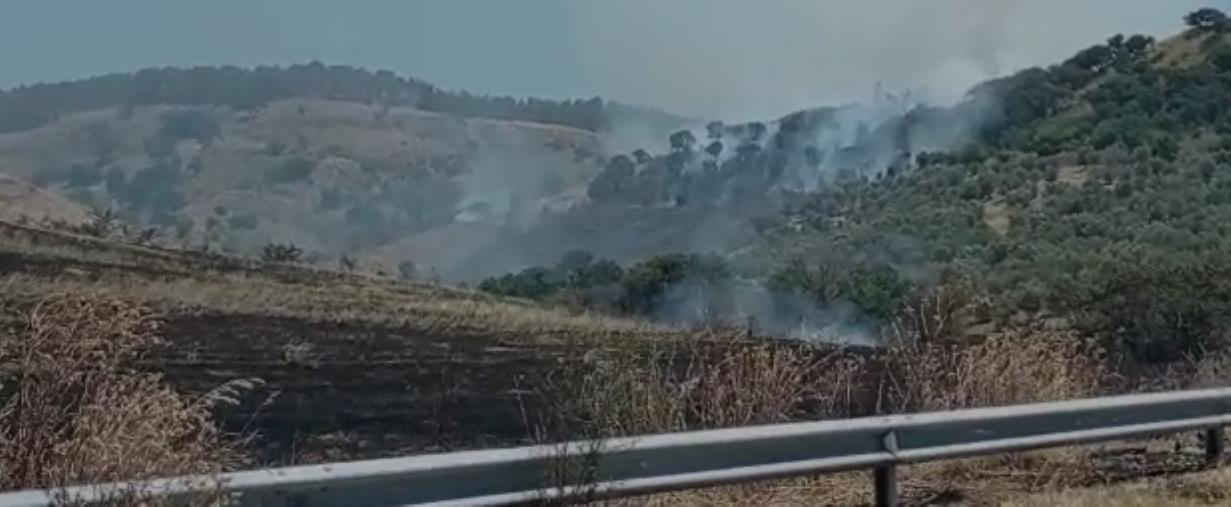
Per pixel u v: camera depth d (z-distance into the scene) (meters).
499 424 15.02
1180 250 37.78
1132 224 44.38
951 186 60.19
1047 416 10.00
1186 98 65.62
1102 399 10.51
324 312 24.25
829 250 46.69
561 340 22.38
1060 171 57.97
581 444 7.92
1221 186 48.88
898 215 54.38
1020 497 9.65
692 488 8.27
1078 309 24.75
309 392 16.22
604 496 7.92
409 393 16.69
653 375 10.48
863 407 11.93
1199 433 12.20
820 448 8.80
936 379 12.13
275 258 38.91
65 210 90.56
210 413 11.39
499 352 20.80
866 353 14.91
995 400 11.99
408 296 28.92
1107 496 9.59
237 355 18.41
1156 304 23.25
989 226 48.81
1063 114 72.75
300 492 7.04
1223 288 23.70
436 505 7.41
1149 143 59.16
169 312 21.80
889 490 9.20
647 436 8.31
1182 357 21.45
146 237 37.56
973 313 14.24
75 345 8.52
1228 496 9.77
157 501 6.74
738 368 10.96
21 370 8.43
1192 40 77.06
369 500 7.23
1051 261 38.34
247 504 6.90
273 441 13.47
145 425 8.17
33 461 7.82
